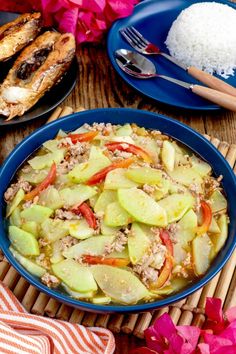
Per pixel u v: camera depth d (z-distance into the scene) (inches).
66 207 30.9
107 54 41.8
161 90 40.3
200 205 31.6
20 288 32.4
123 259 29.7
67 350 30.3
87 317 31.8
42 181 32.2
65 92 39.1
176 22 43.1
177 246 30.5
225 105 38.2
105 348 30.5
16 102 37.3
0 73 40.3
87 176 31.5
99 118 34.8
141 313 31.7
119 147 32.9
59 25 41.8
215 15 42.3
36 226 30.8
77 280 29.5
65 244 30.2
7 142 38.2
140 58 41.6
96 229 30.3
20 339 29.3
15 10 43.2
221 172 33.2
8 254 30.2
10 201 32.3
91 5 41.1
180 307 32.1
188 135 34.2
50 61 37.7
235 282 33.1
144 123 34.9
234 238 30.7
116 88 41.0
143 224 30.3
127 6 42.6
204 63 42.6
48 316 32.0
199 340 31.1
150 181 31.0
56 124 34.2
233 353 28.4
